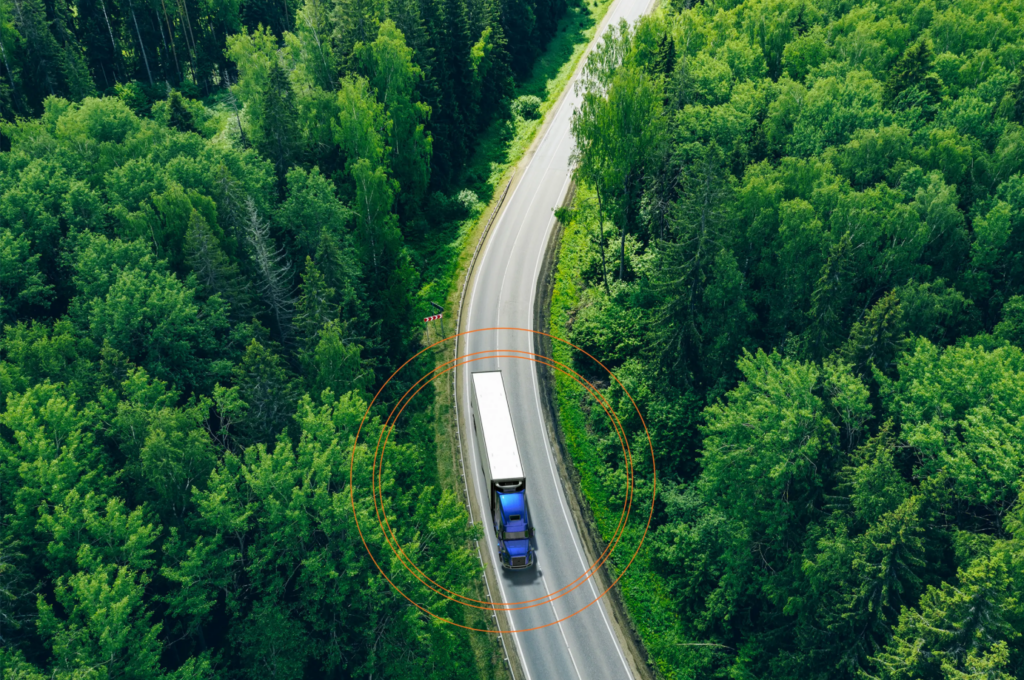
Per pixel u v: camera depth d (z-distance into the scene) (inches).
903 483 1403.8
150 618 1446.9
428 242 2910.9
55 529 1299.2
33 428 1411.2
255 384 1646.2
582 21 4670.3
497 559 1923.0
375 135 2420.0
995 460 1325.0
